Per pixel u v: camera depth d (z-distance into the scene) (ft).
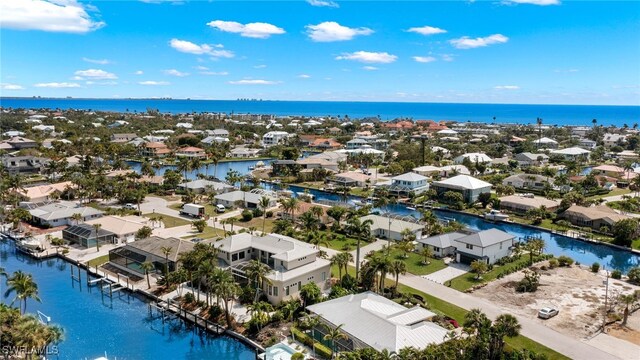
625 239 390.21
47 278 315.78
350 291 266.16
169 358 223.71
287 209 449.06
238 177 625.00
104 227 391.45
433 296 277.85
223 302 270.46
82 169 641.40
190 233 408.26
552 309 253.65
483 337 194.29
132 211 481.05
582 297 279.90
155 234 401.08
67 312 265.95
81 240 374.02
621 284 301.84
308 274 277.23
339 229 418.92
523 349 206.28
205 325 246.06
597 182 616.39
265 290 270.05
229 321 241.96
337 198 581.53
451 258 353.10
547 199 521.24
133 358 222.48
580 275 319.06
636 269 309.22
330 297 262.26
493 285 299.17
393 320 211.61
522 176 640.99
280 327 240.32
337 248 370.12
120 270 322.55
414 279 306.35
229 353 228.84
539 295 282.97
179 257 292.20
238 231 410.93
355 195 587.27
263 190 559.38
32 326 201.77
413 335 201.16
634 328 241.14
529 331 235.61
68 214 435.94
